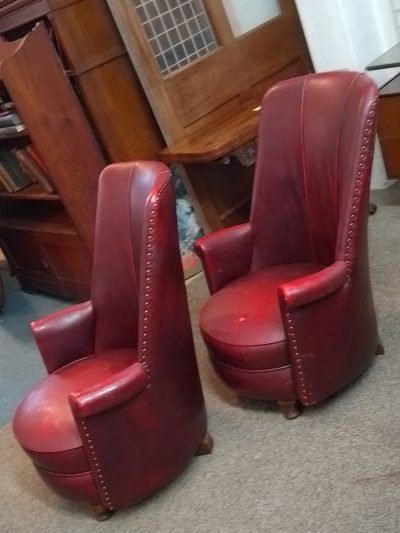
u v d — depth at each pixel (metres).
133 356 2.09
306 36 3.28
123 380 1.73
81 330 2.22
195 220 3.31
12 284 4.33
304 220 2.21
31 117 2.80
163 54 3.04
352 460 1.82
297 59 3.51
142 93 3.14
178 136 3.09
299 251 2.28
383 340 2.25
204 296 3.08
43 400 2.00
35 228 3.53
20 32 3.22
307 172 2.11
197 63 3.12
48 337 2.18
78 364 2.17
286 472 1.87
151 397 1.81
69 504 2.09
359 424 1.93
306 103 2.09
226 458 2.01
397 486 1.68
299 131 2.12
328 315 1.88
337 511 1.68
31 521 2.08
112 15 2.95
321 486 1.77
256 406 2.19
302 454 1.91
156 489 1.91
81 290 3.49
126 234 2.02
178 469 1.93
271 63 3.39
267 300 2.06
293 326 1.84
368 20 3.21
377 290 2.53
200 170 3.20
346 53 3.17
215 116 3.22
